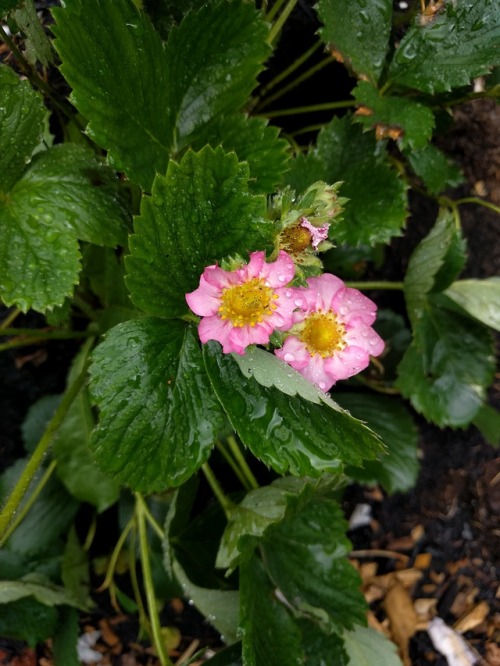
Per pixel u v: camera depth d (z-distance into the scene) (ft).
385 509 0.88
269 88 0.78
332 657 0.69
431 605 0.86
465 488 0.89
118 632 0.83
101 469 0.54
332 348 0.57
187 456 0.55
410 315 0.75
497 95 0.68
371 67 0.66
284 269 0.50
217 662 0.63
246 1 0.61
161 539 0.80
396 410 0.84
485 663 0.84
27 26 0.60
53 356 0.86
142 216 0.50
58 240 0.58
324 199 0.52
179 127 0.61
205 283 0.51
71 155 0.61
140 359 0.54
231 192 0.51
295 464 0.53
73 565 0.79
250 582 0.61
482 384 0.81
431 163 0.74
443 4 0.62
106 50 0.53
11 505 0.58
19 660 0.82
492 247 0.88
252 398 0.54
